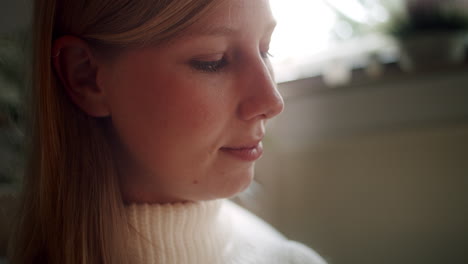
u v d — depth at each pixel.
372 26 0.74
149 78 0.31
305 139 0.86
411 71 0.69
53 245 0.36
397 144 0.73
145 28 0.30
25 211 0.39
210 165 0.33
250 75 0.31
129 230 0.35
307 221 0.84
